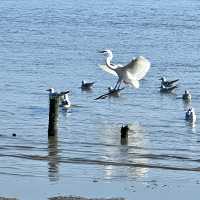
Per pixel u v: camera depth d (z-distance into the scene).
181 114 48.25
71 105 49.56
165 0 159.12
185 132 41.69
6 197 24.69
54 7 134.50
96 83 60.97
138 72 30.98
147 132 41.25
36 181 27.27
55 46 81.81
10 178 27.62
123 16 119.00
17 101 50.03
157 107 50.88
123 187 26.70
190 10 134.25
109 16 118.31
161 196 25.56
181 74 66.00
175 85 57.66
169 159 33.31
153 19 114.69
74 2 148.38
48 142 36.59
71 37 90.44
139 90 56.97
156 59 74.19
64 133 39.72
